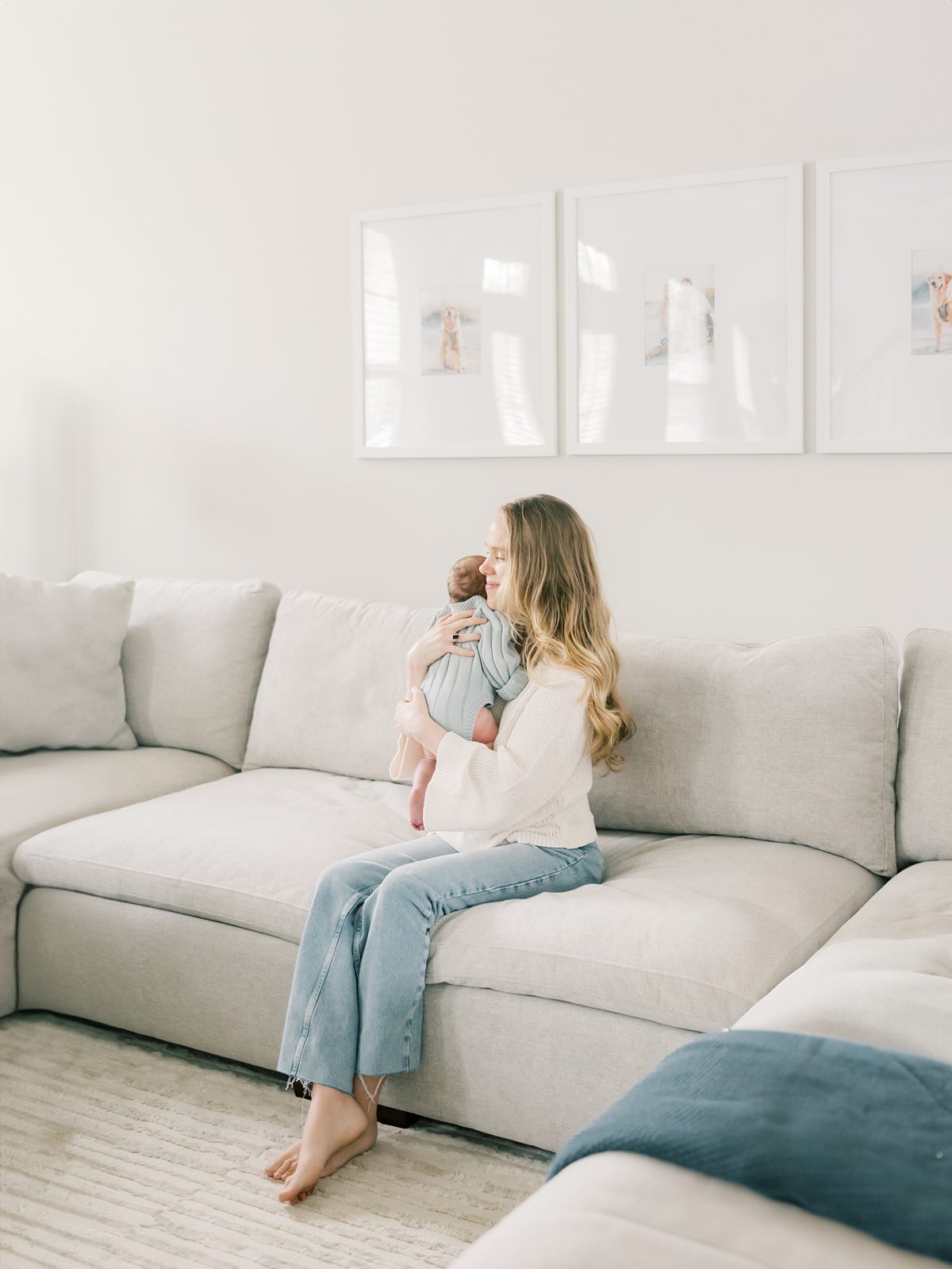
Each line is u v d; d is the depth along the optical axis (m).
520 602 2.10
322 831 2.33
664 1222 0.93
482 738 2.09
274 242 3.52
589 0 3.00
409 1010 1.89
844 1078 1.10
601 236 3.04
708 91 2.89
